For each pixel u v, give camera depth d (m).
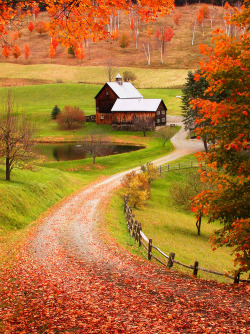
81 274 14.51
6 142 31.11
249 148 11.30
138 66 158.12
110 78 139.38
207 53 12.22
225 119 11.79
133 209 35.53
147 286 12.55
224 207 12.70
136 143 79.88
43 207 31.05
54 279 13.66
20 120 96.94
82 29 8.41
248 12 12.00
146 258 19.23
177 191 36.91
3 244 20.34
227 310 9.62
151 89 128.88
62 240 21.69
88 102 118.31
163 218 34.47
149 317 9.34
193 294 11.48
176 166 56.12
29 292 11.96
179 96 118.44
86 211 30.66
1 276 14.10
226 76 11.59
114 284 12.98
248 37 12.09
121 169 55.50
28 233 23.41
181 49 173.38
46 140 84.94
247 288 11.98
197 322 8.78
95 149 59.25
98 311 9.90
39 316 9.70
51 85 129.88
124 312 9.79
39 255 18.22
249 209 12.66
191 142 77.69
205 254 25.66
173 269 16.55
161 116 93.94
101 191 40.25
